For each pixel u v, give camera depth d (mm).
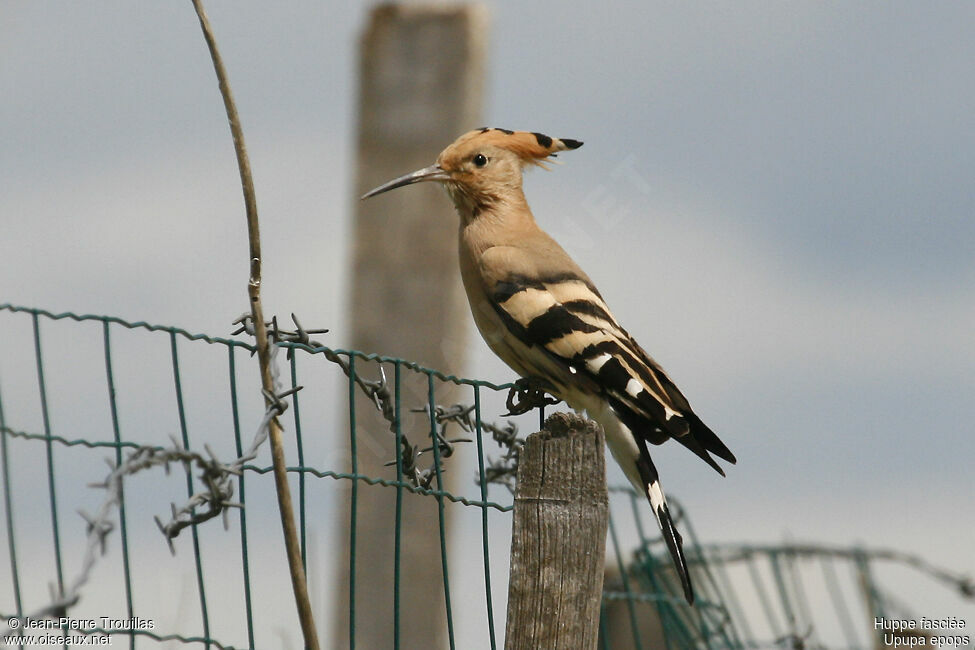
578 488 7008
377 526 12688
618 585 11078
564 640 6898
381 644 12617
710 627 10984
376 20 13094
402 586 12648
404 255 12891
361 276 12984
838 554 11320
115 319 7316
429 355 12766
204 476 5953
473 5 13016
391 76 13031
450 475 12859
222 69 6516
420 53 12992
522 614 6945
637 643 9977
